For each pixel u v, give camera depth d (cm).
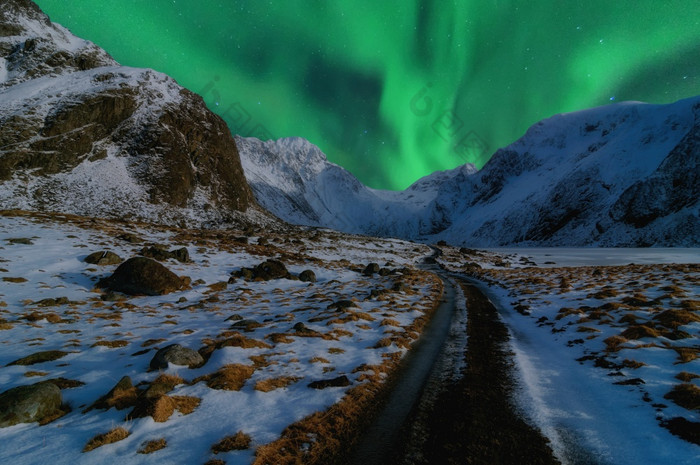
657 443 507
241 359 830
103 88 7512
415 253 7525
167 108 8238
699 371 714
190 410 603
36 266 1869
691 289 1596
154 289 1773
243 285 2184
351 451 504
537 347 1051
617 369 787
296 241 5134
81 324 1167
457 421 596
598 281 2298
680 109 16338
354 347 993
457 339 1141
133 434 519
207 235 4116
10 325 1084
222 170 8694
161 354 790
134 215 5809
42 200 5166
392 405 660
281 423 568
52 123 6316
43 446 488
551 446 521
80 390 670
